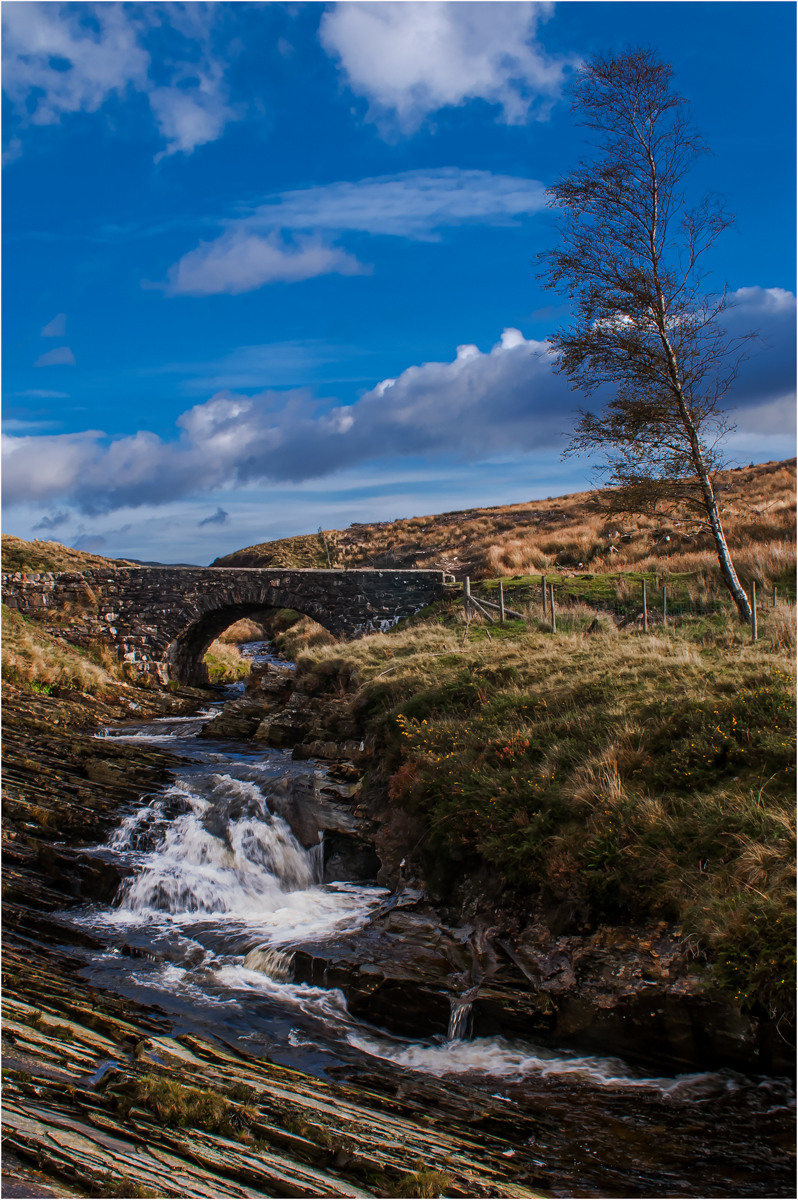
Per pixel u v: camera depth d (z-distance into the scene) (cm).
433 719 1419
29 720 1948
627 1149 614
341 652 2234
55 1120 563
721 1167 593
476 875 1033
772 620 1584
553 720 1206
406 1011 845
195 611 3125
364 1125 602
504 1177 557
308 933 1066
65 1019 805
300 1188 500
